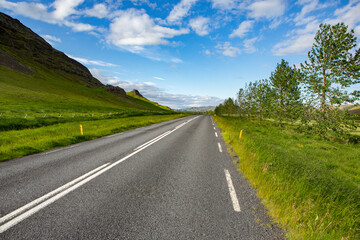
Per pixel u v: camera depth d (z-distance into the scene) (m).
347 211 3.12
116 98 129.50
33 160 6.30
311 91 15.64
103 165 5.77
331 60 14.93
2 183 4.24
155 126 19.84
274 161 5.82
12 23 153.75
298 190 3.73
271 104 23.31
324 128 14.22
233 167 5.75
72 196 3.64
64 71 149.12
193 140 10.84
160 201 3.49
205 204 3.40
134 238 2.48
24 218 2.86
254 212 3.17
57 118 25.00
